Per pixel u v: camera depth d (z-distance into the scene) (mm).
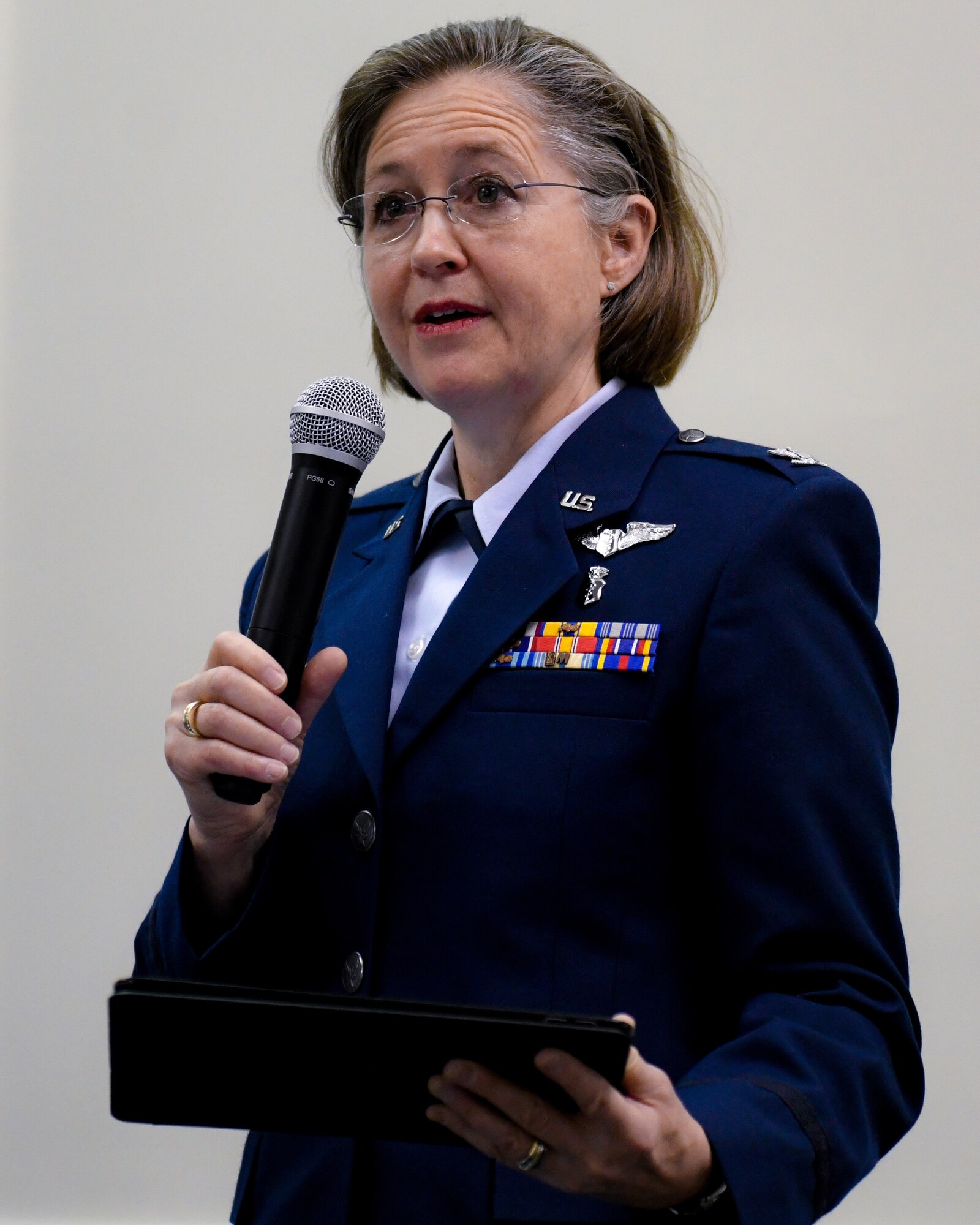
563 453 7059
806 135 13398
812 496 6492
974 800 12203
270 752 5961
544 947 5980
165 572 14094
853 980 5809
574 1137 4707
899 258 13117
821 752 6035
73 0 14828
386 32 14477
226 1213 13000
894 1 13406
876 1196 11781
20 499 14227
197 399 14305
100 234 14562
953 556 12562
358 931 6340
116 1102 5004
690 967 6086
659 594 6387
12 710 13938
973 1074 11852
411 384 8641
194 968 6766
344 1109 4945
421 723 6434
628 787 6102
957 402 12812
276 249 14430
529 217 6977
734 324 13258
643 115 7609
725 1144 5035
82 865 13711
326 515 6398
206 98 14641
